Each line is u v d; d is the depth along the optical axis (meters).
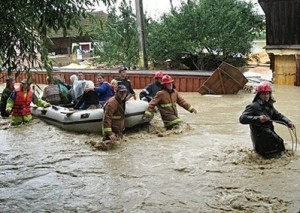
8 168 8.21
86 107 11.50
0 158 8.92
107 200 6.38
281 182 6.68
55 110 11.70
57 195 6.70
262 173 7.12
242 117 7.72
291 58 18.28
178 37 22.78
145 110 10.50
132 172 7.57
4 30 4.72
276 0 18.34
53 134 10.90
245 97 15.84
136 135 10.14
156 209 5.96
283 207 5.80
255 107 7.73
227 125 10.95
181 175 7.28
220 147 8.80
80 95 12.34
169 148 8.95
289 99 14.80
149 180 7.12
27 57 5.12
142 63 22.06
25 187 7.12
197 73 17.95
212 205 6.00
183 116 12.41
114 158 8.50
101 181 7.21
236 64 23.58
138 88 19.66
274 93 16.23
